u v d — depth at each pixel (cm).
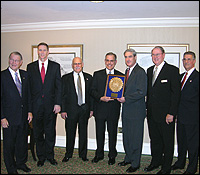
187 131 244
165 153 240
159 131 247
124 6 282
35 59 386
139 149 254
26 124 252
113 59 272
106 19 348
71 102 281
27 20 360
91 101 295
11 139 238
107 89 268
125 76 264
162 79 238
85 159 293
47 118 267
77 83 286
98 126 279
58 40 378
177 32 343
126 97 250
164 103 238
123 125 264
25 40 391
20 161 255
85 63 370
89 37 367
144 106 258
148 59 350
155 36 348
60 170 262
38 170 261
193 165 243
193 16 326
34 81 264
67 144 289
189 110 243
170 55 345
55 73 270
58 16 334
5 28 394
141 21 345
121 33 357
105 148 358
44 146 280
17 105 239
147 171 260
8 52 400
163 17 333
